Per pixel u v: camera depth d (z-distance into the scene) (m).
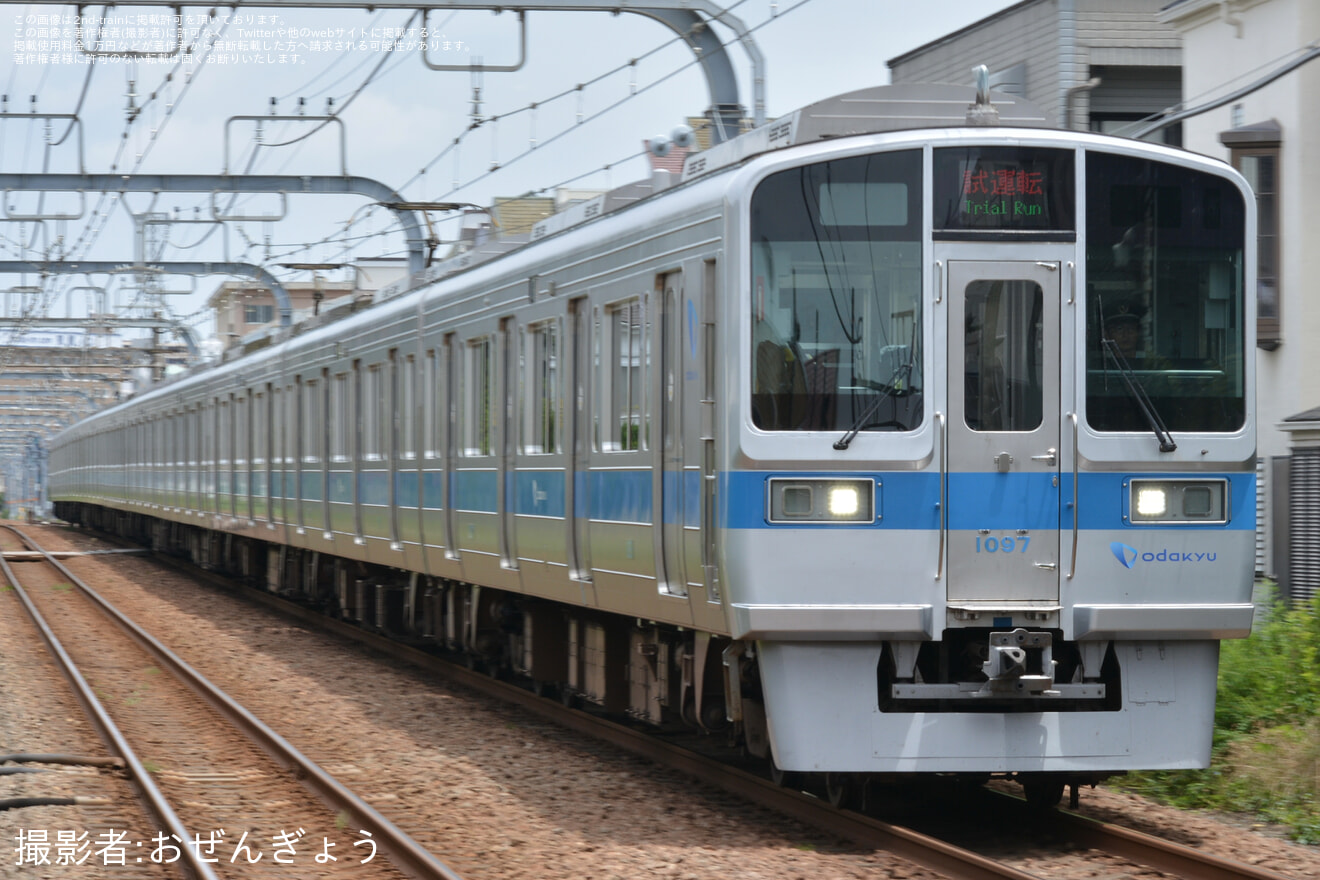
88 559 82.75
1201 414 17.80
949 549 17.27
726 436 17.41
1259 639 23.45
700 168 21.38
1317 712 20.69
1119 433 17.55
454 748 24.58
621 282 21.64
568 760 23.20
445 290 31.44
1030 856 16.72
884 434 17.23
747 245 17.38
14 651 39.56
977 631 17.72
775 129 19.25
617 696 24.75
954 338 17.38
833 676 17.34
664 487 20.17
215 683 33.69
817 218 17.45
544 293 25.16
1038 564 17.38
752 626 17.11
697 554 18.78
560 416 24.38
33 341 123.50
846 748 17.27
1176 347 17.80
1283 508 28.33
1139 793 20.11
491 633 30.94
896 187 17.50
